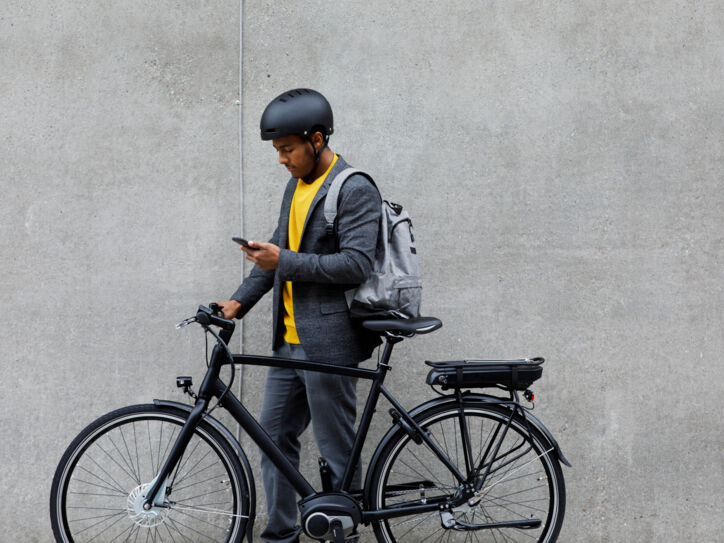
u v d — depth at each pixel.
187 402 3.04
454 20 3.01
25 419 3.03
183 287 3.03
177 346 3.04
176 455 2.55
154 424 3.04
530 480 3.09
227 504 3.07
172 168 3.01
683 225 3.07
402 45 3.01
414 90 3.02
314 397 2.57
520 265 3.05
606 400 3.08
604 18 3.03
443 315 3.05
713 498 3.09
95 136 3.00
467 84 3.02
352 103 3.01
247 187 3.03
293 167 2.51
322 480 2.62
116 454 3.05
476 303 3.05
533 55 3.02
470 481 2.65
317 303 2.54
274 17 3.01
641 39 3.04
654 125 3.05
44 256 3.01
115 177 3.01
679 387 3.08
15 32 2.99
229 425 3.06
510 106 3.03
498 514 3.09
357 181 2.46
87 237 3.01
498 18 3.02
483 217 3.04
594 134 3.04
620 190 3.05
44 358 3.02
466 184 3.03
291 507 2.78
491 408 2.66
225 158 3.02
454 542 3.11
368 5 3.01
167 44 3.00
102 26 2.99
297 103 2.44
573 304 3.07
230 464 2.62
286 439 2.76
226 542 2.63
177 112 3.01
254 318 3.05
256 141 3.02
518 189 3.04
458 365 2.58
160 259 3.03
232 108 3.01
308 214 2.49
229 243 3.03
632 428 3.08
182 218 3.02
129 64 3.00
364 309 2.52
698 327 3.08
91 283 3.02
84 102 3.00
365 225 2.44
